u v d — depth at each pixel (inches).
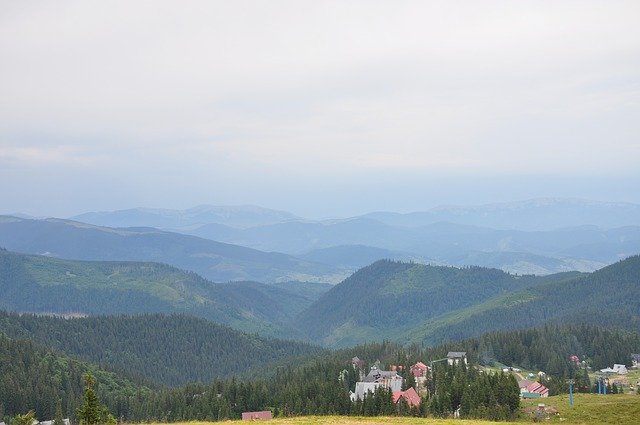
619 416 4719.5
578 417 4874.5
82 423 4402.1
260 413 6446.9
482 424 4042.8
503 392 5693.9
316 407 6737.2
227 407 7062.0
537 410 5290.4
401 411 6161.4
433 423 4065.0
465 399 5866.1
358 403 6560.0
